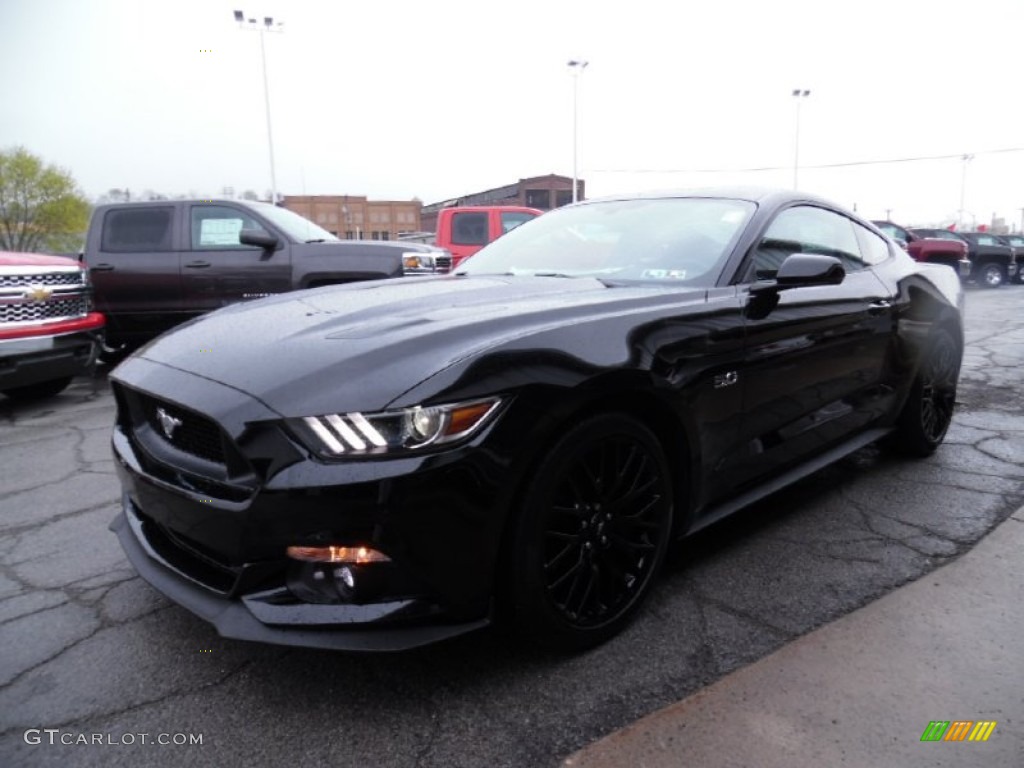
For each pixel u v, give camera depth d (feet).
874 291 11.32
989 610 7.99
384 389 6.07
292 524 6.00
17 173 173.27
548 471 6.62
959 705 6.45
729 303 8.54
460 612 6.37
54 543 10.43
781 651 7.29
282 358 6.79
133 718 6.51
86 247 23.89
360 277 23.43
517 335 6.79
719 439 8.43
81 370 20.15
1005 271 78.48
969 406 17.39
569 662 7.19
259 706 6.65
